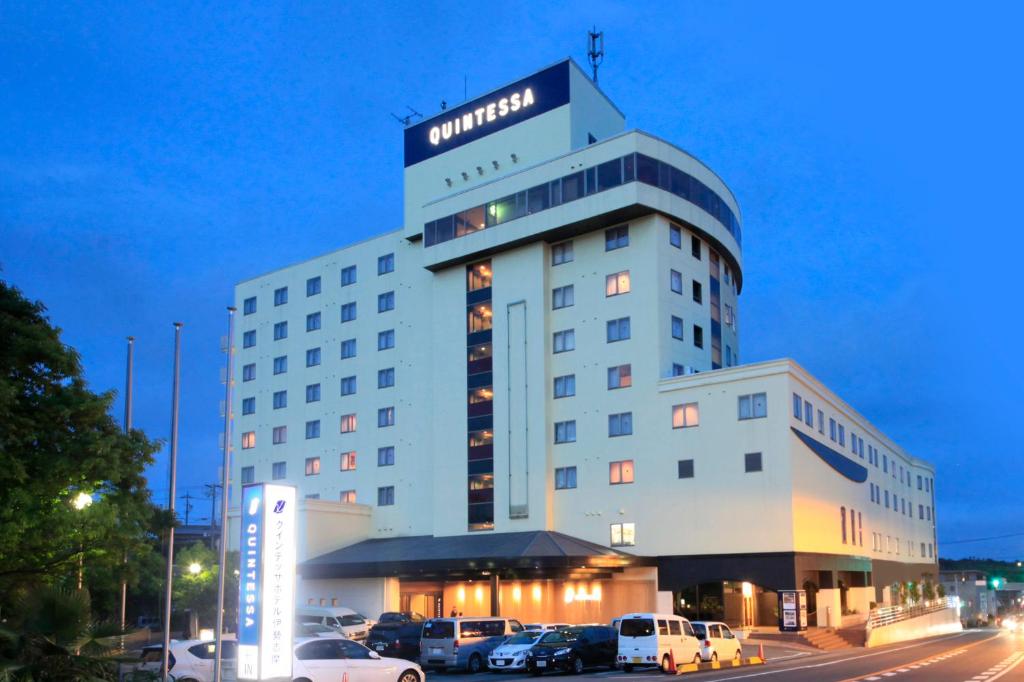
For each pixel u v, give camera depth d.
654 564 52.44
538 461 56.69
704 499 51.53
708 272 60.62
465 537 58.56
